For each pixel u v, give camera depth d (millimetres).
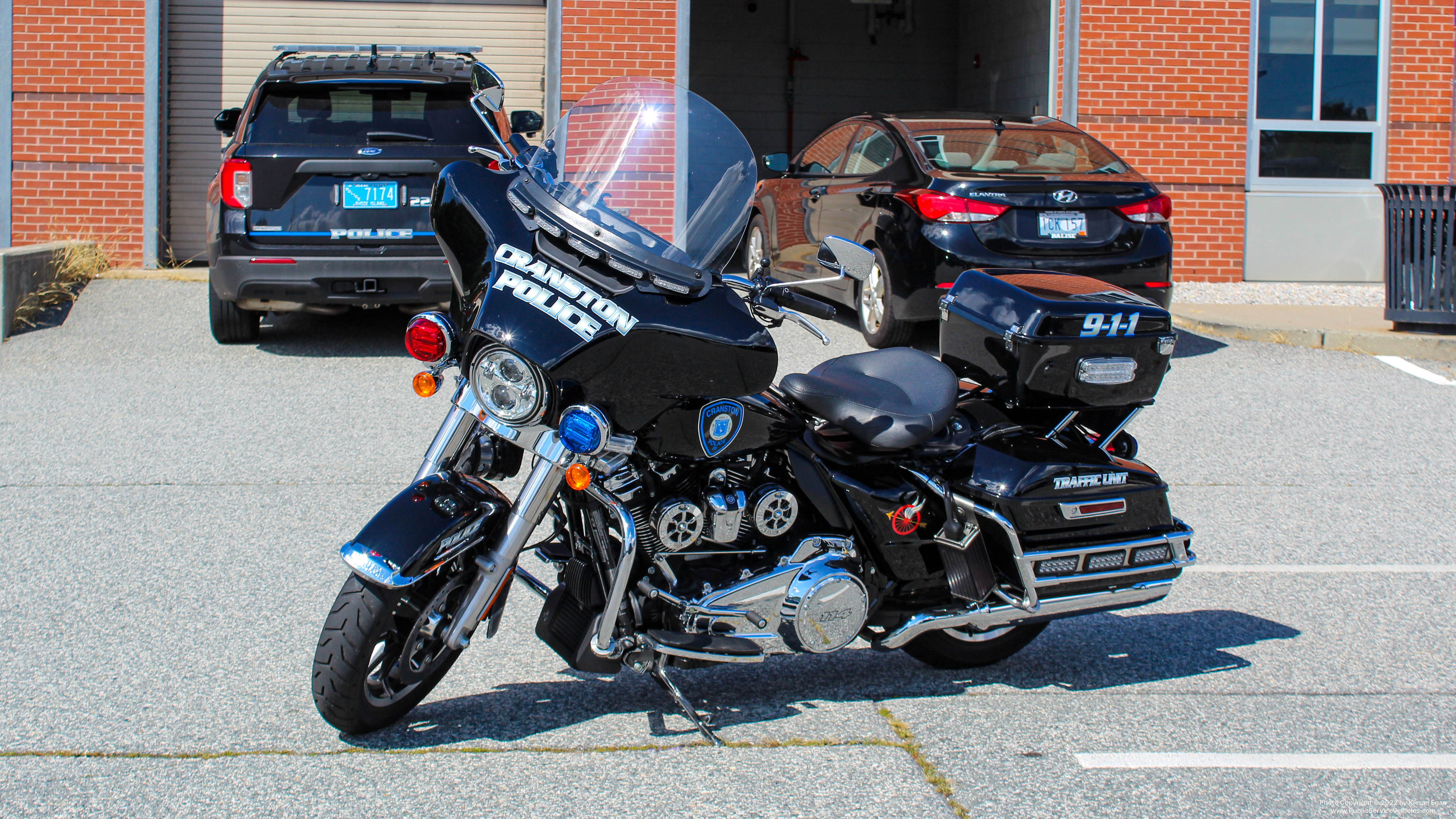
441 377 3738
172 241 12938
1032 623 4395
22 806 3377
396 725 3930
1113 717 4148
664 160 3744
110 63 12227
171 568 5270
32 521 5805
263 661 4391
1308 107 13688
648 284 3586
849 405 4051
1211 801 3576
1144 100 13375
